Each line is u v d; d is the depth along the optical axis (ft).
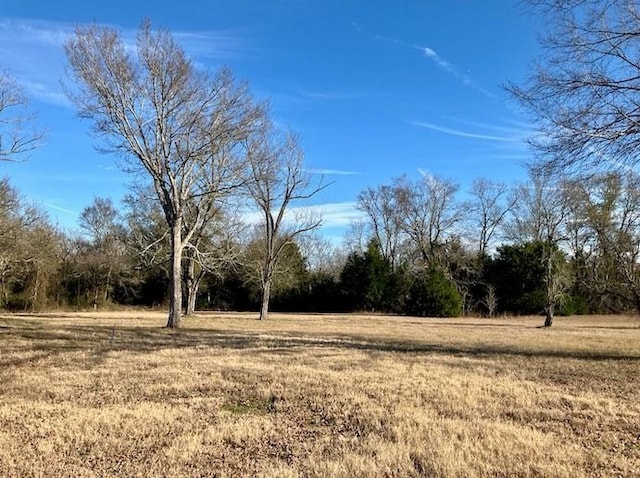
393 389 32.71
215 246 121.70
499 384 34.81
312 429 24.48
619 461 19.89
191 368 39.96
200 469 19.01
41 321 94.22
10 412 26.00
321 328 93.25
